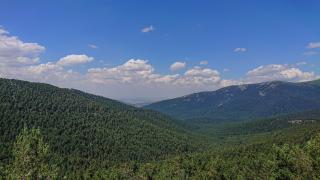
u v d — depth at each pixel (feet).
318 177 167.63
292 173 177.78
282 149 186.39
